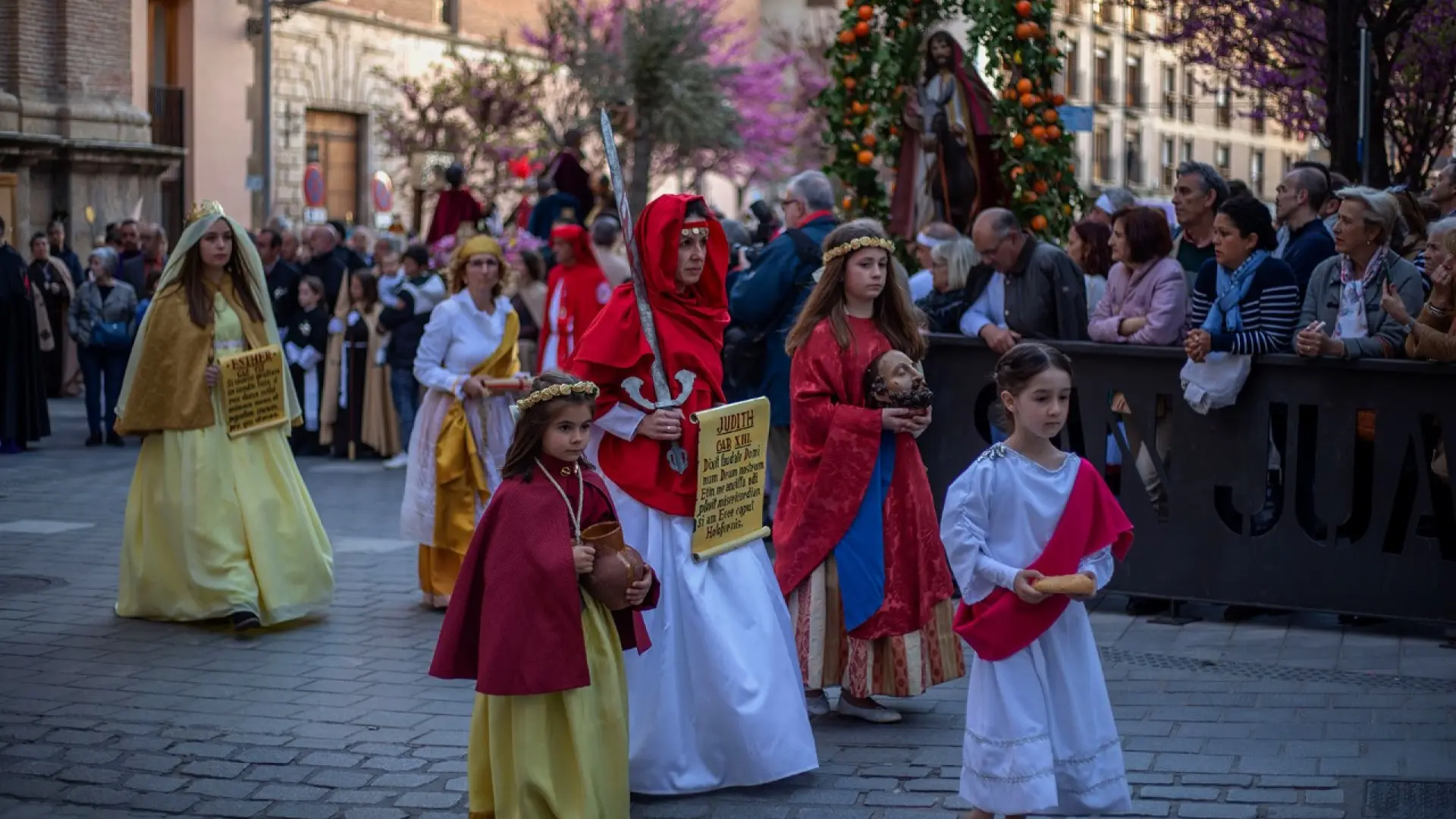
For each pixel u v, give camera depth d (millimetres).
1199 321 7715
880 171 11125
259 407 7953
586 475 4949
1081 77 42969
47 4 22969
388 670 7129
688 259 5672
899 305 6238
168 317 7793
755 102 31188
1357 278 7512
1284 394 7516
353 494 12492
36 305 15172
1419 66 15430
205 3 28906
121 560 8062
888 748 5914
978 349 8359
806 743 5551
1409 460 7293
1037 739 4484
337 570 9375
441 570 8328
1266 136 55344
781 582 6160
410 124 31234
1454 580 7250
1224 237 7574
